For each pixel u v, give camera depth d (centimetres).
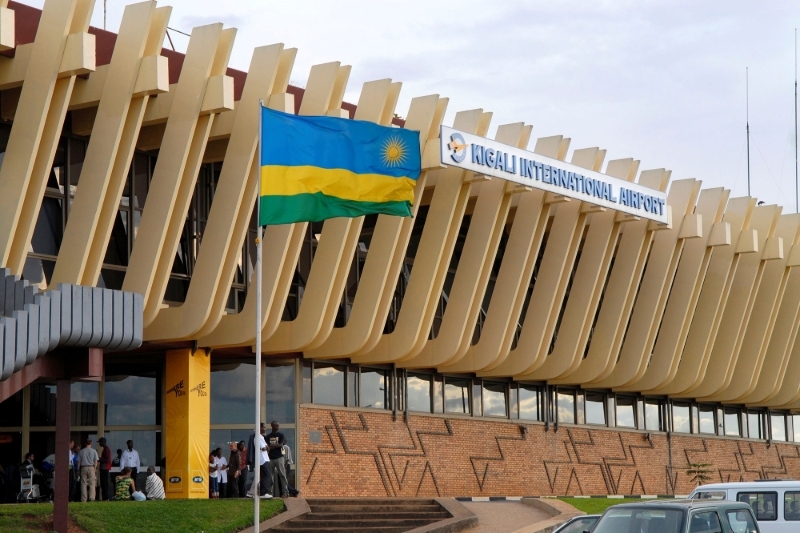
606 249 3653
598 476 4147
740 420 4972
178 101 2597
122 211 2766
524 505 3078
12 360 1820
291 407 3164
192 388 2900
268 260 2805
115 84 2486
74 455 2838
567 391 4106
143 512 2306
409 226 3084
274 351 3012
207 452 2920
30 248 2538
